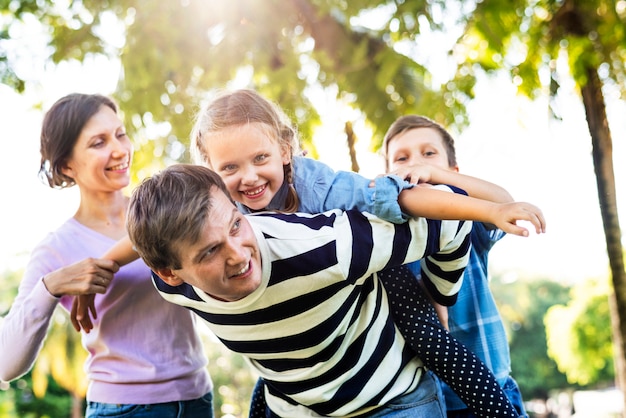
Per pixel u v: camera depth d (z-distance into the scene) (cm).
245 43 471
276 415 208
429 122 264
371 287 189
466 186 195
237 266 160
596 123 455
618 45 456
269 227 174
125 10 486
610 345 2172
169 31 460
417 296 199
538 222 160
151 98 477
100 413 232
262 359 191
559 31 468
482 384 189
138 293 233
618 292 444
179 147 518
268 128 201
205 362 247
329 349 183
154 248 161
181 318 238
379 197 175
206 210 157
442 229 181
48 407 2025
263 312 175
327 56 493
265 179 200
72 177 246
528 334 3103
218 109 202
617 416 2127
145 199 162
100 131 238
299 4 474
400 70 496
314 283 170
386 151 270
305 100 502
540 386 3072
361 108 508
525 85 477
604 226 450
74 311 230
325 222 176
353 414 192
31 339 221
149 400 229
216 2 460
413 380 196
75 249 238
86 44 516
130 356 230
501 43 452
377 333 189
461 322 224
